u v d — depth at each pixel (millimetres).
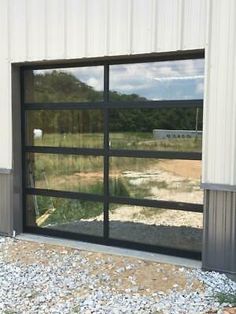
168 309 3670
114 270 4594
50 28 5438
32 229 6023
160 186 5117
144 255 5039
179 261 4816
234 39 4293
